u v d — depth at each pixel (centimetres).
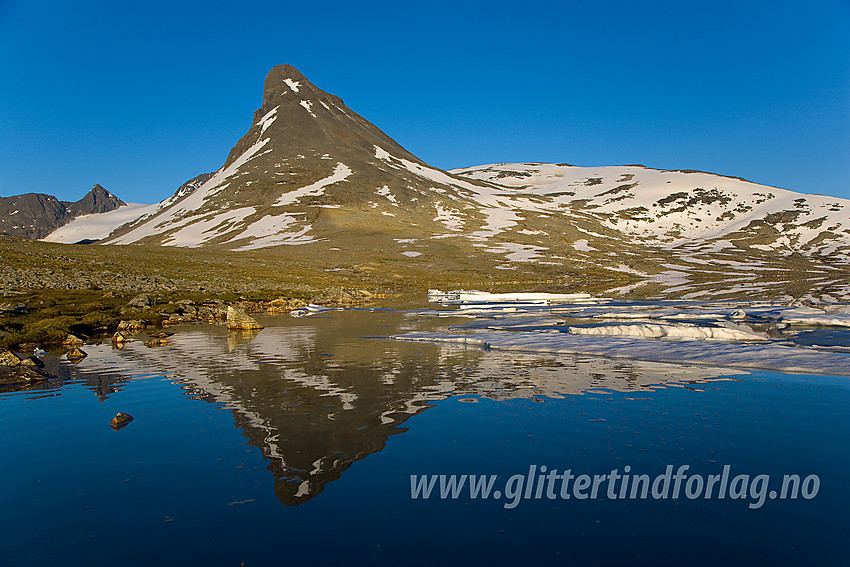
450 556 450
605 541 476
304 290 5175
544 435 758
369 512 529
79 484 597
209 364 1370
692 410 892
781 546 467
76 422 842
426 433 766
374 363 1382
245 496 565
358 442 729
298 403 944
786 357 1398
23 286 3462
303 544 468
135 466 648
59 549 460
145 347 1720
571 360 1437
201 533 488
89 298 3091
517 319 2814
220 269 6519
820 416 852
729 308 3356
